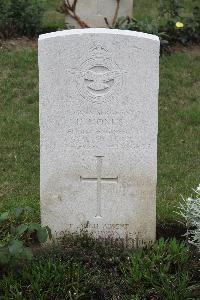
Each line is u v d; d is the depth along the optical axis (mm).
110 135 2533
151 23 4480
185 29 4527
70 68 2463
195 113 3766
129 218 2629
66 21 4555
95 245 2580
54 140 2539
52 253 2555
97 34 2430
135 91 2486
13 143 3457
